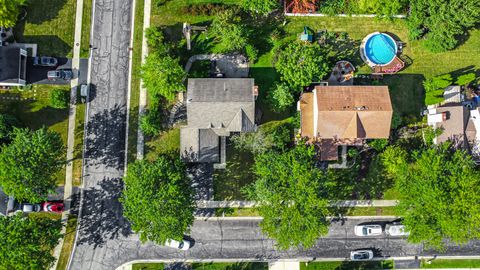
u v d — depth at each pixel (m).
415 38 67.06
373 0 63.12
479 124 62.34
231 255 66.00
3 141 62.59
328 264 66.31
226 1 66.69
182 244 65.06
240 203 66.19
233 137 65.44
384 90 61.69
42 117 65.31
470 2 59.88
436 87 63.94
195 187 65.94
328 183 58.69
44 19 65.81
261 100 66.31
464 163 59.34
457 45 67.69
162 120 65.88
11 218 58.47
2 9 59.16
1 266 56.06
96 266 65.19
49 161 58.41
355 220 66.75
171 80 60.31
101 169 65.81
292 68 62.53
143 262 65.50
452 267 66.94
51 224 59.53
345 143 64.12
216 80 61.62
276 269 65.94
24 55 63.94
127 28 66.50
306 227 57.38
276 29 66.81
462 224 57.44
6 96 65.06
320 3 66.44
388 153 63.25
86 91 65.50
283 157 59.28
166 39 66.25
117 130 65.94
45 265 59.25
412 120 66.81
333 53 67.06
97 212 65.62
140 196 56.78
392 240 66.88
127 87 66.19
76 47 66.00
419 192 59.44
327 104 60.22
